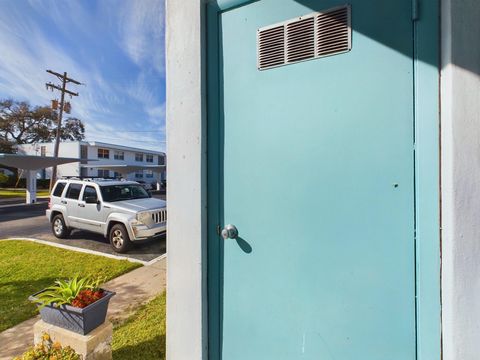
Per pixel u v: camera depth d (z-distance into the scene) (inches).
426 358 46.4
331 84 53.4
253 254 61.3
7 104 1163.9
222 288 64.7
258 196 60.7
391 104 48.8
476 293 43.8
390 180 48.9
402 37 47.9
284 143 57.9
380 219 49.8
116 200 231.5
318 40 54.4
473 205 44.0
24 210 481.1
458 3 44.8
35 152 1079.6
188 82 67.0
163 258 193.0
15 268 170.4
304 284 56.4
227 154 63.9
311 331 55.8
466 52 44.6
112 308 117.7
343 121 52.5
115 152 1173.1
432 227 45.9
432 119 45.9
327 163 54.0
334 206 53.5
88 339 71.0
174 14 69.9
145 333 96.2
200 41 65.3
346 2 52.0
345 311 52.7
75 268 169.8
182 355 67.9
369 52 50.3
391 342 49.0
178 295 68.7
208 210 66.1
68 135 1363.2
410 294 47.6
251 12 61.0
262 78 59.9
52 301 74.5
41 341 74.0
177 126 68.9
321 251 54.7
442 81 45.3
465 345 43.9
